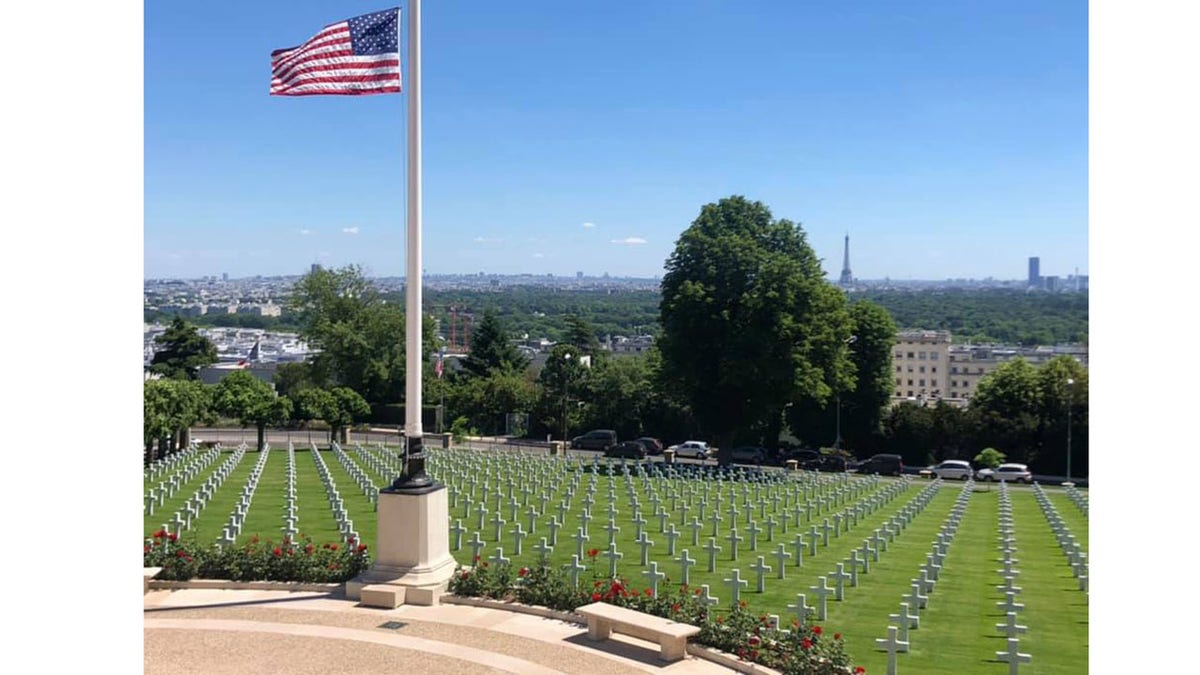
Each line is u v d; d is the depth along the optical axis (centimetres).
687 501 3634
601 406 7844
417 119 1975
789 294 5622
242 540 2659
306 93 1952
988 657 1673
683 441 7594
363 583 1900
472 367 10288
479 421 8194
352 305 8762
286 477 4094
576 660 1551
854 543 2844
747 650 1538
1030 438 6775
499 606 1848
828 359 6066
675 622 1633
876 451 7238
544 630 1709
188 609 1816
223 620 1745
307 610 1816
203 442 6406
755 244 5938
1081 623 1933
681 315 5834
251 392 5884
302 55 1955
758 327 5669
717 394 5931
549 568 1986
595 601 1767
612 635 1684
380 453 4916
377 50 1948
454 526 2733
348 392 6222
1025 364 7306
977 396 7419
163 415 5047
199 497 3359
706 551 2620
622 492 3888
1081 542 3019
